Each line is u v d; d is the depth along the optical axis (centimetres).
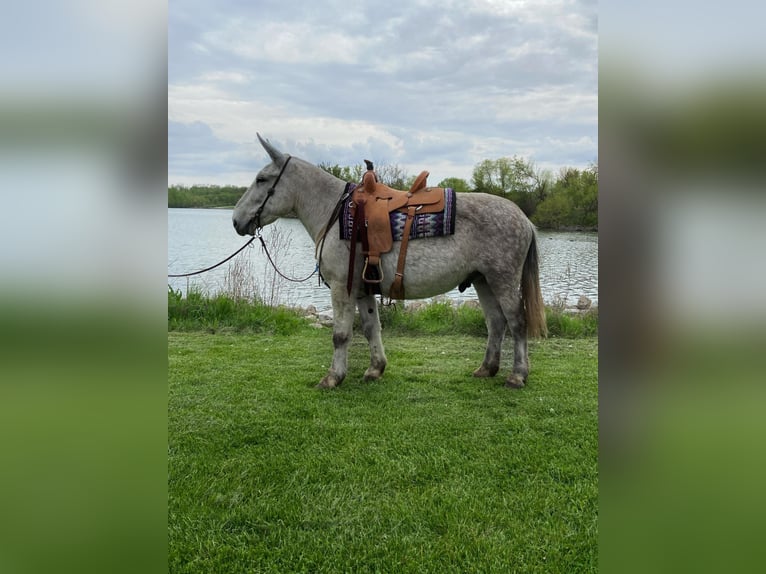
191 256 1270
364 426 364
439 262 423
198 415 385
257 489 279
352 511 259
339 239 441
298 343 632
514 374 456
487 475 294
